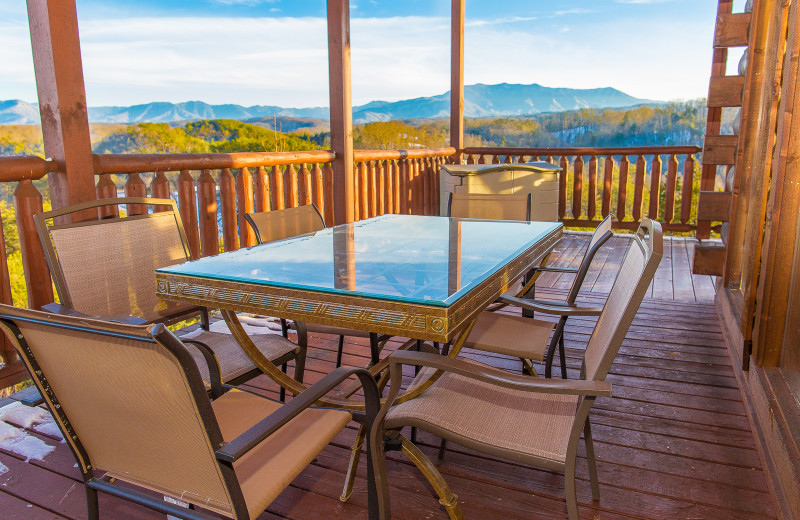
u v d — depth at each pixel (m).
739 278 3.47
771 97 2.31
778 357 2.25
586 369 1.55
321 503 1.80
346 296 1.52
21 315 1.05
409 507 1.77
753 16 3.23
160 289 1.85
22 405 2.50
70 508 1.79
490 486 1.88
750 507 1.74
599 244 2.00
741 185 3.36
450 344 2.18
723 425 2.26
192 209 3.34
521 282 2.91
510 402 1.61
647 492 1.82
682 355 3.02
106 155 2.73
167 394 1.02
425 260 1.92
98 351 1.03
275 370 1.98
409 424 1.50
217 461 1.05
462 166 6.04
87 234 2.10
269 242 2.32
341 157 4.58
